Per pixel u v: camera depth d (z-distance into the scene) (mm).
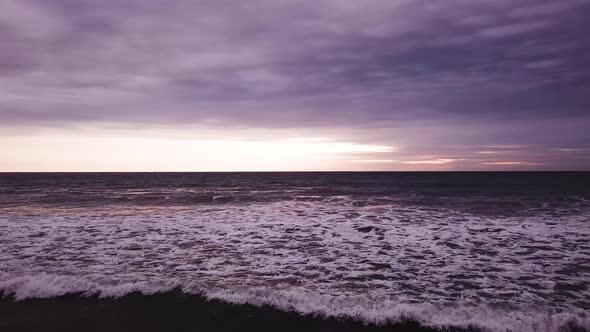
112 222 12469
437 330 4773
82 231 10945
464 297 5844
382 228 11305
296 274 7023
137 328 4918
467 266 7508
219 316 5184
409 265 7602
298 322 4996
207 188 29938
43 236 10234
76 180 47219
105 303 5586
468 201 18109
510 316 5035
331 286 6352
